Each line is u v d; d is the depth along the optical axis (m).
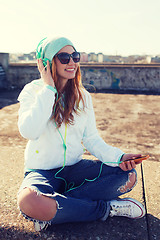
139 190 2.14
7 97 8.34
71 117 1.67
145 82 9.92
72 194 1.69
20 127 1.52
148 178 2.36
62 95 1.69
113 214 1.74
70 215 1.56
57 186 1.69
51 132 1.64
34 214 1.44
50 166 1.67
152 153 3.64
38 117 1.49
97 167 1.81
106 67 10.03
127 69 9.92
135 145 3.98
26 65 10.32
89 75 10.25
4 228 1.66
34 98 1.66
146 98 8.41
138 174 2.43
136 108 6.84
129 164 1.66
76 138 1.76
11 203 1.93
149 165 2.64
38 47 1.69
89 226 1.71
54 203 1.45
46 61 1.62
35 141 1.65
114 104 7.32
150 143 4.09
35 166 1.66
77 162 1.85
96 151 1.82
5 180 2.27
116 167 1.77
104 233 1.65
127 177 1.73
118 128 4.93
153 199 2.03
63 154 1.69
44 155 1.64
